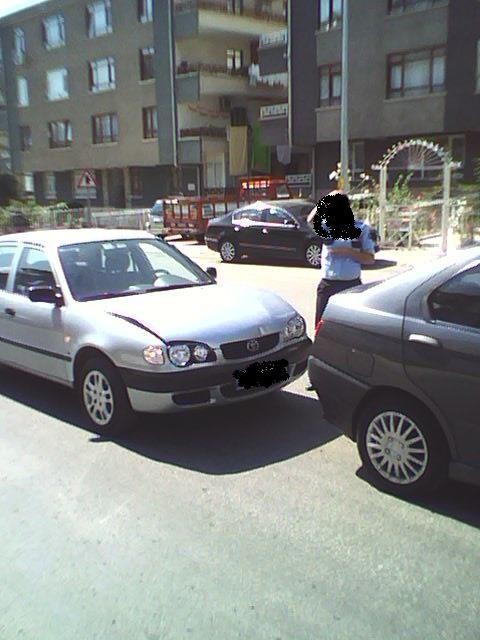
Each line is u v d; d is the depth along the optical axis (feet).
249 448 15.28
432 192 72.18
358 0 83.76
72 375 17.11
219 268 49.78
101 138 120.88
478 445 11.43
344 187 65.62
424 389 11.93
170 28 103.35
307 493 12.93
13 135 136.98
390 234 56.24
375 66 84.33
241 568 10.50
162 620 9.36
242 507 12.44
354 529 11.53
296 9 90.33
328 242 19.20
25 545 11.43
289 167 106.42
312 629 9.02
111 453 15.19
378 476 13.02
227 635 8.98
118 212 100.07
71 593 10.05
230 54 110.93
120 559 10.89
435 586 9.87
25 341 18.84
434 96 80.23
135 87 111.65
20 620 9.48
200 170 114.21
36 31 127.03
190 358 15.10
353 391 13.17
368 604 9.51
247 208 52.70
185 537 11.48
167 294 17.80
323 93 90.48
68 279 17.93
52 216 99.40
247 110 112.47
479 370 11.18
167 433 16.34
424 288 12.39
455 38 77.61
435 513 11.98
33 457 15.08
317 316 19.97
